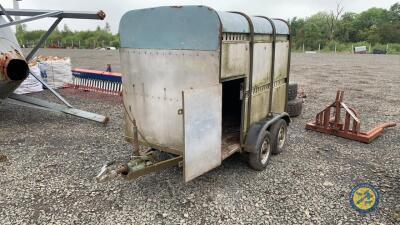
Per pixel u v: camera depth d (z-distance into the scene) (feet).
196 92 11.53
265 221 12.17
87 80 41.06
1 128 24.99
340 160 18.16
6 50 24.02
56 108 27.50
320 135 22.81
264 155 16.84
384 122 26.32
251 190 14.53
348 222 12.14
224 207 13.12
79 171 16.67
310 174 16.28
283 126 18.80
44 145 20.84
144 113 15.25
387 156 18.83
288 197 13.96
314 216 12.52
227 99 21.57
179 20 13.03
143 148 16.14
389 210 12.96
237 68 13.92
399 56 120.37
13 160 18.19
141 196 14.03
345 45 186.80
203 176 15.90
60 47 196.03
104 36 239.09
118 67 69.72
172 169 16.61
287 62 19.24
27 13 27.37
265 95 17.20
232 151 14.93
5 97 26.27
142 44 14.40
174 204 13.37
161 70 14.05
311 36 208.74
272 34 16.84
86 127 25.20
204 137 12.39
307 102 34.58
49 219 12.38
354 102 34.17
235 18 13.60
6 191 14.55
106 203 13.50
